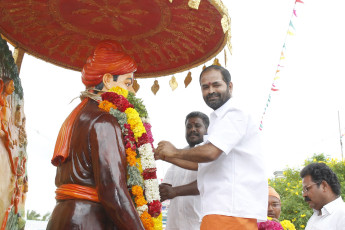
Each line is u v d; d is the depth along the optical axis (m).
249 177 2.78
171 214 4.09
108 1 2.90
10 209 2.53
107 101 2.65
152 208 2.50
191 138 4.21
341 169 9.27
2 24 3.13
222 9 2.61
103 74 2.87
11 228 2.62
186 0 2.84
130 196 2.43
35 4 2.96
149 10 3.03
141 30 3.31
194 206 3.93
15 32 3.24
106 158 2.38
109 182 2.32
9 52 2.56
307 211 8.15
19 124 2.73
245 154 2.82
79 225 2.32
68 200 2.44
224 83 2.95
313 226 4.12
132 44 3.50
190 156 2.71
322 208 4.08
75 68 3.72
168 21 3.17
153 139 2.89
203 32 3.25
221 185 2.76
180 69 3.75
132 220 2.30
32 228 5.33
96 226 2.35
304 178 4.24
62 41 3.42
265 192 2.81
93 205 2.40
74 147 2.53
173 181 4.20
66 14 3.08
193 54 3.56
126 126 2.57
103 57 2.89
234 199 2.71
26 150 2.99
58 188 2.55
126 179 2.53
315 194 4.11
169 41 3.44
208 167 2.88
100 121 2.51
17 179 2.75
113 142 2.46
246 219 2.69
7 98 2.51
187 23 3.17
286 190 9.05
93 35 3.36
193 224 3.89
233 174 2.78
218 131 2.75
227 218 2.67
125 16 3.11
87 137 2.49
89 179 2.46
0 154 2.37
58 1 2.92
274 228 3.58
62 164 2.59
